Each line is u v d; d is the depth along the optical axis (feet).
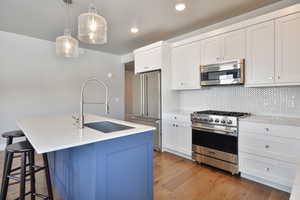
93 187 4.43
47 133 5.14
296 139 6.21
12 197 6.40
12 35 11.78
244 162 7.63
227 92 10.20
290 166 6.36
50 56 13.43
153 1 7.84
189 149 9.95
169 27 10.84
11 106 11.87
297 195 2.22
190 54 10.69
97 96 16.40
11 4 8.05
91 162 4.49
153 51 11.90
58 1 7.82
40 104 13.00
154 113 11.93
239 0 7.80
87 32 6.07
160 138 11.64
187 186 7.20
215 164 8.66
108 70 17.25
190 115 9.78
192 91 11.94
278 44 7.22
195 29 11.16
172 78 11.91
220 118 8.35
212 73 9.48
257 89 9.04
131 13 8.95
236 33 8.56
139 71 13.01
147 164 5.66
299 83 6.73
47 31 11.48
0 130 11.50
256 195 6.51
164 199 6.32
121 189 5.01
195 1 7.82
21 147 5.36
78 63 15.08
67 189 5.82
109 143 4.70
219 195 6.55
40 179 7.88
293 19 6.82
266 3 8.07
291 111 7.97
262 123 7.03
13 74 11.89
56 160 6.97
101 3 7.97
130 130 5.38
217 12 8.91
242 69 8.26
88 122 7.19
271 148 6.82
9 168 5.54
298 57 6.73
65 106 14.28
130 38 12.85
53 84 13.64
